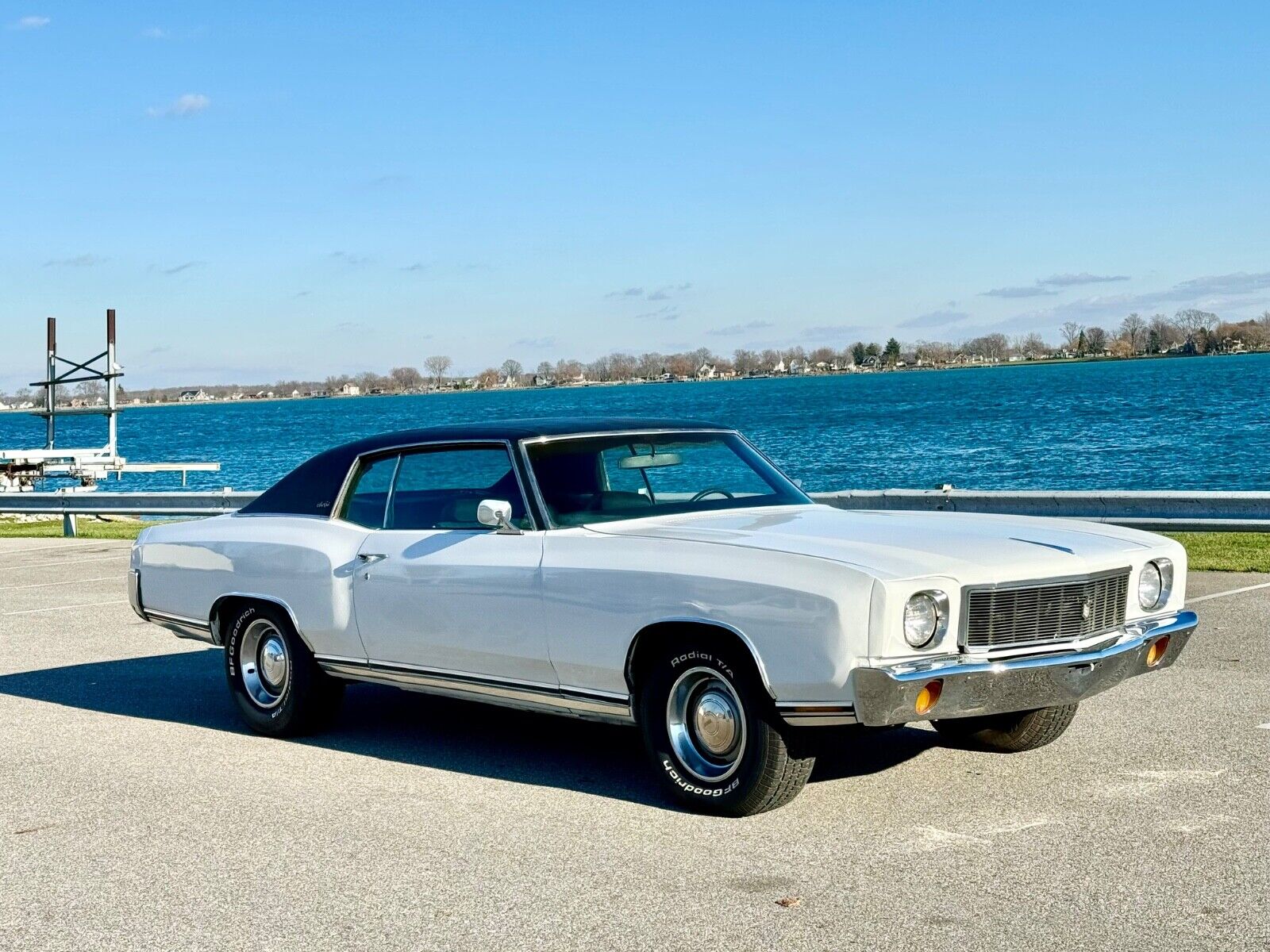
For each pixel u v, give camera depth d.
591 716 5.71
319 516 6.89
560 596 5.59
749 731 5.09
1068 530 5.76
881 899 4.26
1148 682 7.54
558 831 5.14
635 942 3.97
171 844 5.14
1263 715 6.70
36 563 16.62
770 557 5.04
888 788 5.56
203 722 7.45
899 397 102.81
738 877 4.52
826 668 4.79
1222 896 4.17
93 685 8.59
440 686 6.25
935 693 4.79
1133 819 5.03
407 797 5.71
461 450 6.30
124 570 15.45
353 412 152.25
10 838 5.29
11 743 6.99
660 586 5.24
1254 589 10.95
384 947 4.02
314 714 6.89
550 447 6.10
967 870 4.50
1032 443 41.66
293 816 5.47
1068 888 4.29
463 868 4.73
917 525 5.72
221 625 7.30
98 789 6.00
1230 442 39.09
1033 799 5.34
